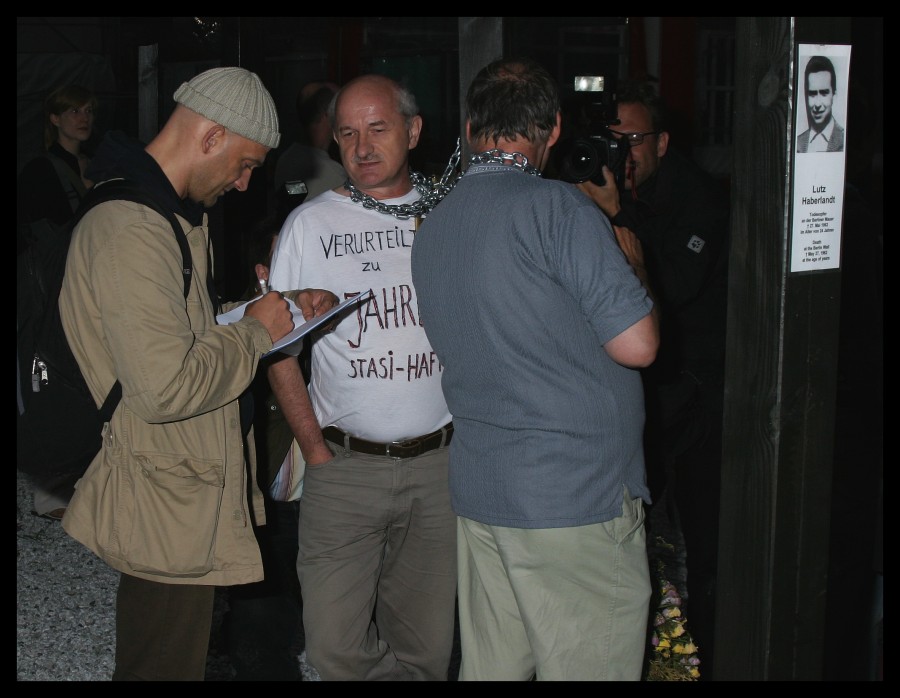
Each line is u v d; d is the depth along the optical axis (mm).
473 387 2346
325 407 2752
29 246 2443
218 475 2311
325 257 2684
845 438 2898
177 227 2252
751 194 2342
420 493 2746
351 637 2754
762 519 2404
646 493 2354
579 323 2223
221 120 2277
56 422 2318
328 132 4723
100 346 2238
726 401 2451
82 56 9641
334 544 2748
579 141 2734
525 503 2254
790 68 2230
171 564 2281
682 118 8898
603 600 2303
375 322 2668
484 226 2254
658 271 3158
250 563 2354
